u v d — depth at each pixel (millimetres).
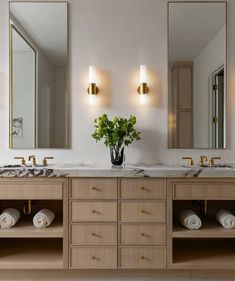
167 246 1963
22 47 2453
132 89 2438
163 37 2436
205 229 2033
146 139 2436
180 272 2107
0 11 2443
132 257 1966
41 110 2447
